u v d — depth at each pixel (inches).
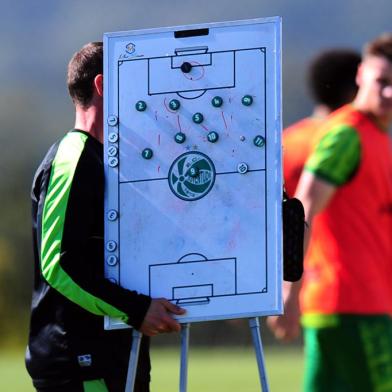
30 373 730.8
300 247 698.8
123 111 701.3
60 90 6978.4
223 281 685.9
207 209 690.2
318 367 929.5
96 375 714.8
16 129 4798.2
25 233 3186.5
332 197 921.5
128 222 696.4
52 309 721.6
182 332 693.9
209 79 694.5
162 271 692.1
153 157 697.0
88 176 701.3
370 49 943.7
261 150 686.5
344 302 916.6
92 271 693.9
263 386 687.7
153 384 1609.3
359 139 919.0
